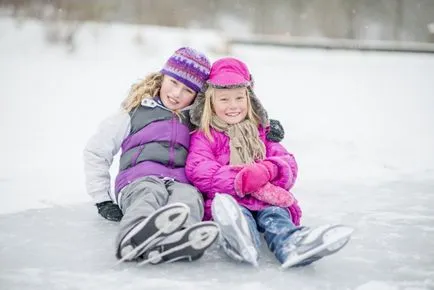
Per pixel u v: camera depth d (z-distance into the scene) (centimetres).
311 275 215
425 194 363
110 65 1391
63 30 1647
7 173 429
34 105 848
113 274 211
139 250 209
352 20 3688
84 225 281
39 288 197
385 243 258
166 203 247
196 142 279
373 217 304
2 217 295
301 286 203
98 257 232
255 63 1549
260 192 250
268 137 293
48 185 385
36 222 286
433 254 244
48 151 533
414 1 3681
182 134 282
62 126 682
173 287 198
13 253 236
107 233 267
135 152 273
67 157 506
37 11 1850
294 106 881
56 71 1261
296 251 213
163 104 290
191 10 3400
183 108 291
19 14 1844
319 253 208
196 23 3456
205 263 224
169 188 258
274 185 258
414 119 783
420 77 1337
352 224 289
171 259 216
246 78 286
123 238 209
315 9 3716
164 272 213
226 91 277
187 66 284
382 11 3725
